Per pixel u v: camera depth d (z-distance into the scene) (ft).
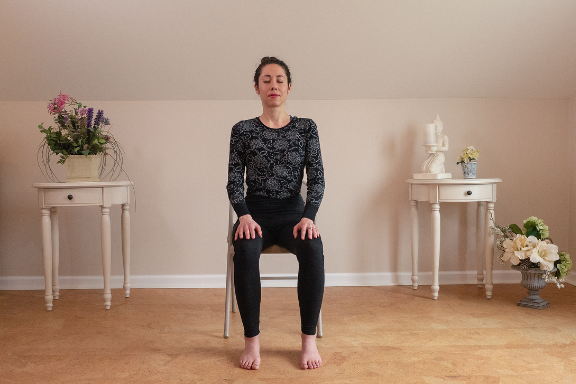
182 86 10.09
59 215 10.39
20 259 10.42
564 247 10.69
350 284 10.50
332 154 10.46
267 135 6.76
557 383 5.33
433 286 9.18
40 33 9.16
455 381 5.42
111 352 6.47
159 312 8.46
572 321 7.66
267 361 6.11
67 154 8.71
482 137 10.55
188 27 9.14
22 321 7.97
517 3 8.89
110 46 9.40
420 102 10.46
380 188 10.50
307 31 9.25
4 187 10.34
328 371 5.76
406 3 8.86
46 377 5.65
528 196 10.64
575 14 9.05
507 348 6.44
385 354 6.28
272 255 10.41
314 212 6.47
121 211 10.38
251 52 9.57
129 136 10.33
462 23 9.17
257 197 6.85
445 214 10.57
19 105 10.26
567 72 10.03
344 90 10.24
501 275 10.55
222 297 9.55
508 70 9.98
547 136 10.60
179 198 10.41
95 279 10.45
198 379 5.57
